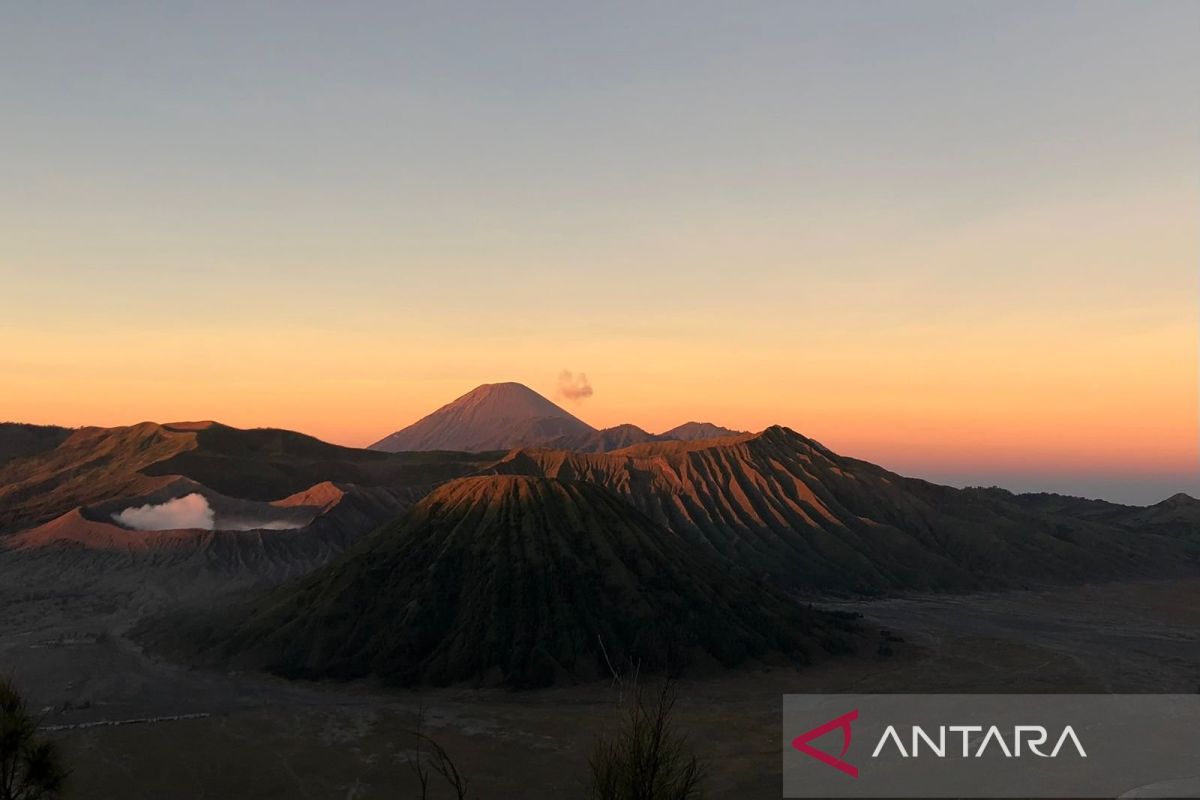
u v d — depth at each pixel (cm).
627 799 1231
